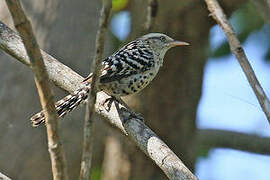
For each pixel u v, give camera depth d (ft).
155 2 34.37
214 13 25.41
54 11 43.06
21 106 42.37
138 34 42.47
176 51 43.73
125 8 48.91
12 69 42.32
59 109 27.66
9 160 42.52
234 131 48.39
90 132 18.89
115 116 26.78
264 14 30.45
